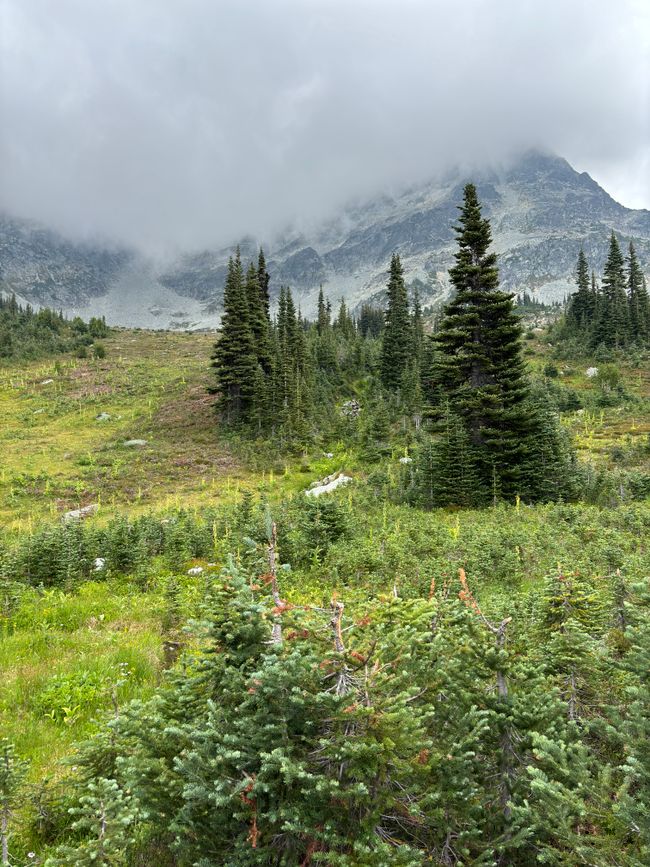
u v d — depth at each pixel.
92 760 4.98
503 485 33.78
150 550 23.00
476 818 4.05
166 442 62.84
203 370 102.31
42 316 157.75
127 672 8.88
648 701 3.80
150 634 11.17
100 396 88.06
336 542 20.33
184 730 4.23
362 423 61.09
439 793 3.62
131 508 42.47
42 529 23.06
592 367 89.94
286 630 4.59
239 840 3.73
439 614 5.59
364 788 3.35
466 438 34.91
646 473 36.81
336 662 4.05
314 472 50.22
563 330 111.06
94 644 10.48
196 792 3.60
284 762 3.43
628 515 22.92
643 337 98.88
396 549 17.81
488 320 38.19
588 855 3.43
